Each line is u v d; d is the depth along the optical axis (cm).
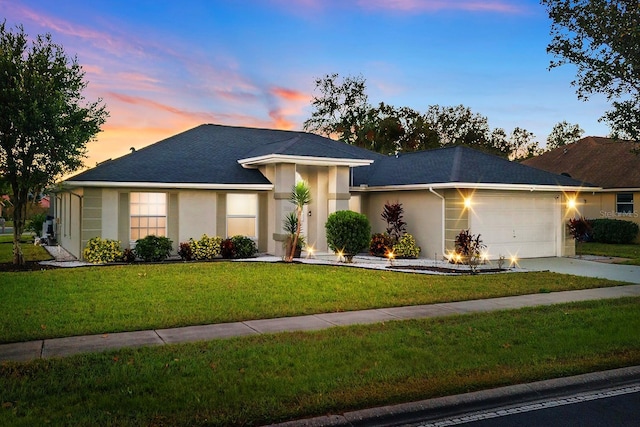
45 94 1436
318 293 1125
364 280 1299
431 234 1858
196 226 1789
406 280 1318
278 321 890
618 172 2820
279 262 1627
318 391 558
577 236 1989
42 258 1794
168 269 1435
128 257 1628
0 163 1451
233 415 491
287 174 1809
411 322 882
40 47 1487
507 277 1411
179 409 505
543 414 541
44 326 811
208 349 707
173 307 966
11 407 502
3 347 711
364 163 1902
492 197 1838
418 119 5031
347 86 5006
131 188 1678
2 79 1409
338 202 1902
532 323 883
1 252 2036
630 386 632
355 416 510
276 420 494
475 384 591
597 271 1577
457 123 5328
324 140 2503
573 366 659
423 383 588
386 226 2056
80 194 1686
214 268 1465
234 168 1952
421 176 1931
